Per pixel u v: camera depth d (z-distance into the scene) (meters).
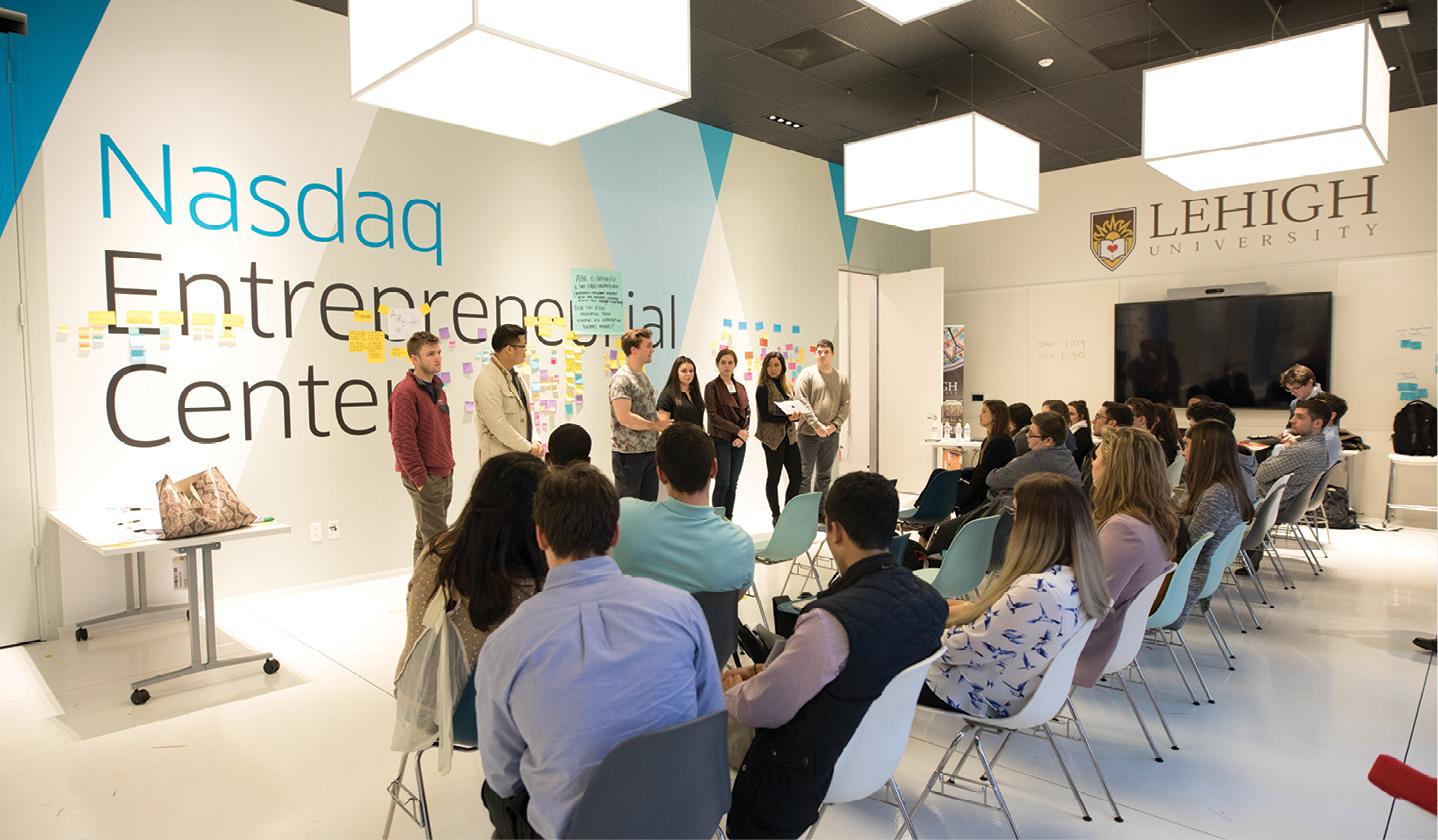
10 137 3.98
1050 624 2.23
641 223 6.90
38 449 4.09
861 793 1.95
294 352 4.94
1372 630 4.36
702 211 7.43
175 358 4.50
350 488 5.19
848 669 1.76
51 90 4.09
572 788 1.44
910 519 5.34
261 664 3.79
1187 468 3.80
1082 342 9.06
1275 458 5.29
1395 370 7.34
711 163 7.50
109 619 4.25
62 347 4.14
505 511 1.96
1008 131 5.00
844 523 1.93
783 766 1.80
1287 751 2.97
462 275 5.72
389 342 5.34
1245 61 3.93
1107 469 3.05
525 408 5.05
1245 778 2.78
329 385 5.09
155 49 4.40
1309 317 7.61
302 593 4.97
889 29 5.40
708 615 2.47
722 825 2.10
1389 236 7.33
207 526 3.49
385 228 5.32
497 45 2.83
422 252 5.51
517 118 3.71
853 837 2.42
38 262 4.07
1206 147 4.07
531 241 6.12
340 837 2.41
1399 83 6.58
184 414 4.54
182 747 2.97
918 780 2.77
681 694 1.54
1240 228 8.07
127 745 2.98
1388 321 7.35
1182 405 8.33
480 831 2.43
